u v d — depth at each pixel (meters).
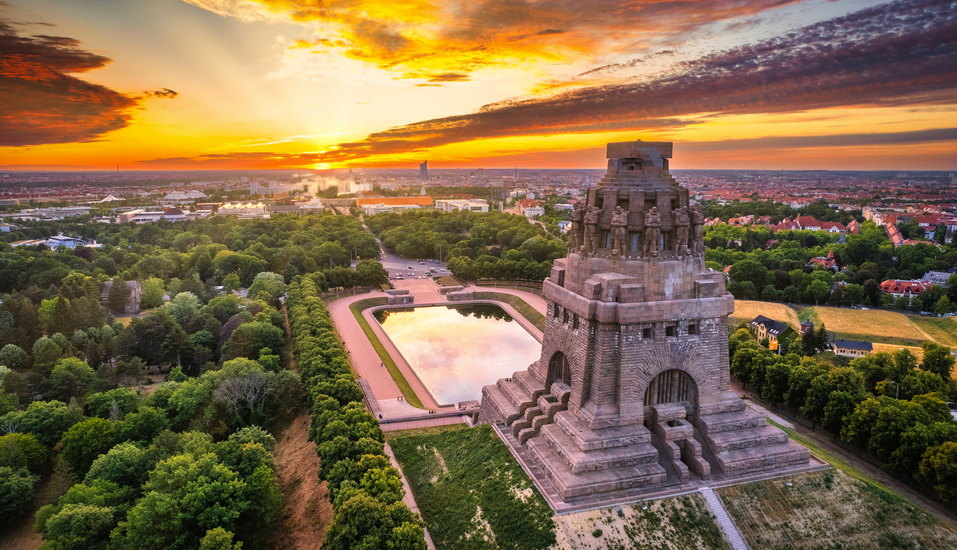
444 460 95.75
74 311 177.88
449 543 77.94
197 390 124.75
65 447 105.31
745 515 73.38
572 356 85.62
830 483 78.44
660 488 75.88
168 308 195.00
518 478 81.62
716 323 83.56
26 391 131.88
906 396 140.00
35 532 90.25
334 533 75.38
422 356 186.88
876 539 72.25
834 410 111.00
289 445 123.00
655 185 83.50
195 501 81.56
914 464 93.81
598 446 77.19
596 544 68.94
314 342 154.88
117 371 147.00
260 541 90.25
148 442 110.56
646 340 80.00
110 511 84.12
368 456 90.69
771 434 83.19
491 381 165.00
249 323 168.12
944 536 73.06
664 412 81.50
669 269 81.50
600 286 80.75
